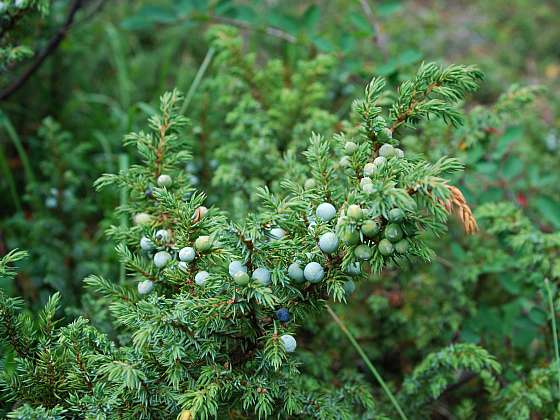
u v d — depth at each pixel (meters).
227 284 0.31
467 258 0.49
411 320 0.48
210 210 0.35
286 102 0.50
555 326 0.44
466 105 0.78
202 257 0.32
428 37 0.91
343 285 0.33
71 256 0.51
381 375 0.48
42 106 0.64
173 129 0.38
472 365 0.40
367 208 0.30
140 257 0.37
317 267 0.31
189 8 0.62
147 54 0.77
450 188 0.30
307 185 0.34
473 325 0.48
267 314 0.33
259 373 0.34
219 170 0.46
